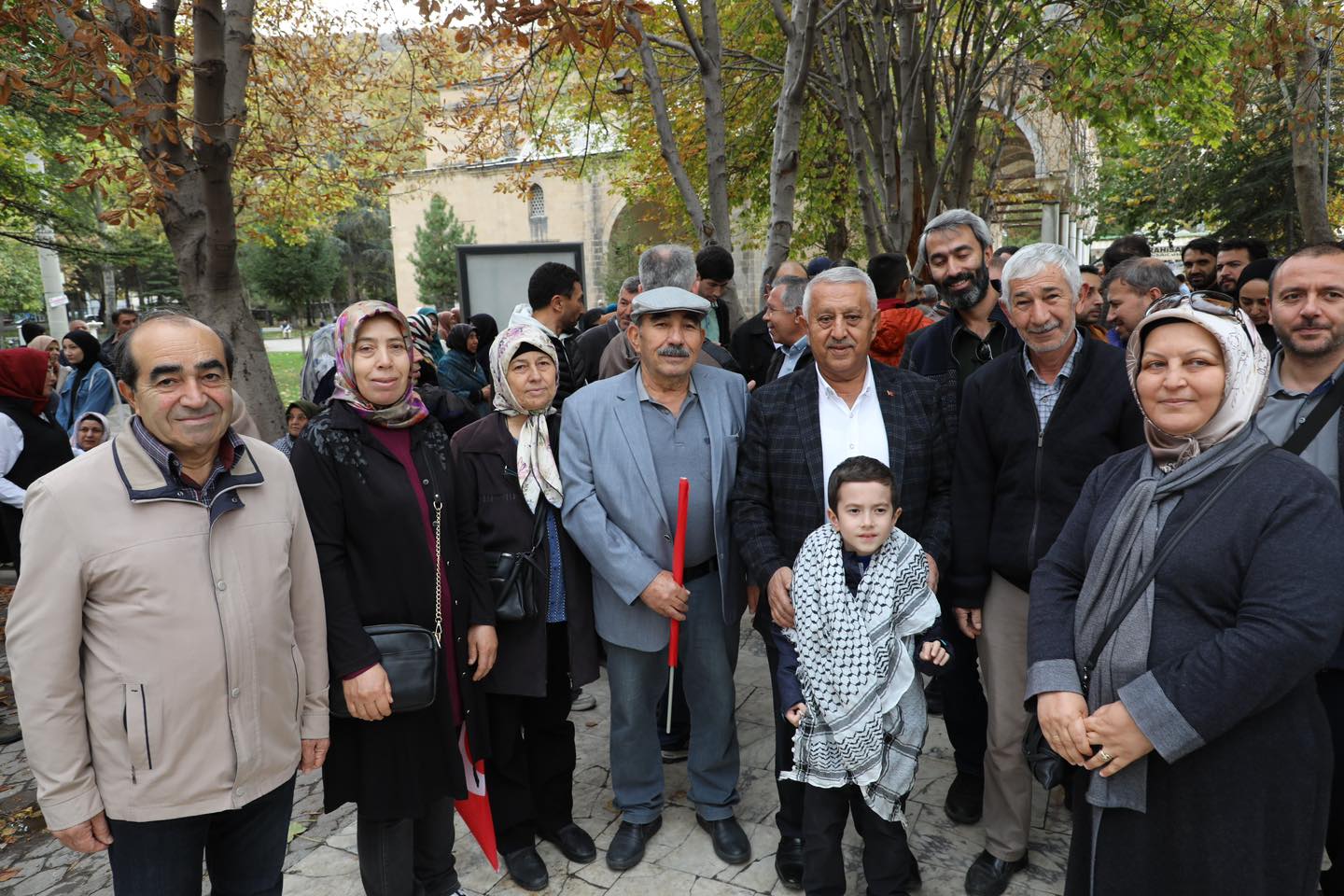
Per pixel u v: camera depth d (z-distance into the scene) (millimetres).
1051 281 2400
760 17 10055
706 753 2871
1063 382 2535
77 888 3088
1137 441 2377
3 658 5184
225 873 2047
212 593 1819
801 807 2697
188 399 1754
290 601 2057
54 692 1697
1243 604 1546
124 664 1741
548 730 2895
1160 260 4039
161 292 32875
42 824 3520
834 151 12609
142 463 1793
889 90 7395
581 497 2723
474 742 2506
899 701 2379
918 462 2680
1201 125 10125
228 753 1847
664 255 3416
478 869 2855
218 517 1842
